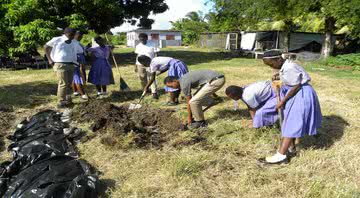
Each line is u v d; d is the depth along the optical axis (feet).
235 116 22.66
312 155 16.30
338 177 14.57
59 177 12.76
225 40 105.81
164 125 21.25
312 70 52.39
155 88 28.09
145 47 28.58
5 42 49.93
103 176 14.87
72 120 21.91
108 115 21.15
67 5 55.57
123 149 17.56
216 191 13.64
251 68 51.47
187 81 19.72
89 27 61.62
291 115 15.26
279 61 15.81
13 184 12.47
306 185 13.94
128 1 71.31
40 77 40.98
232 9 75.10
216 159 16.11
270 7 65.05
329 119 22.35
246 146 17.95
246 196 13.29
